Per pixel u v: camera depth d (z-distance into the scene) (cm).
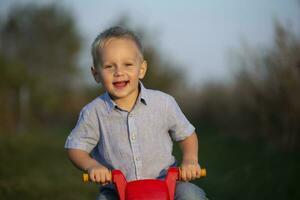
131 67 374
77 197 706
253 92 966
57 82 2709
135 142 381
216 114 1608
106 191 375
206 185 746
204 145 1109
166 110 389
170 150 392
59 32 2786
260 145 977
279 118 895
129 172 382
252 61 975
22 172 870
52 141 1422
